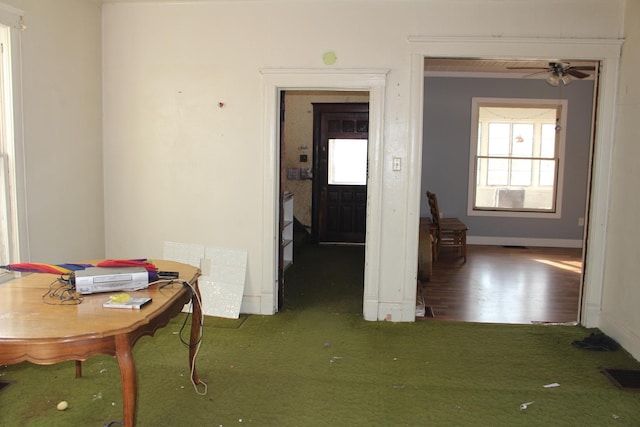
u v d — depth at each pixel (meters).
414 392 2.83
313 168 7.49
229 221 4.09
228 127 4.01
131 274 2.22
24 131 3.15
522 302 4.71
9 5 2.96
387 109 3.85
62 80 3.54
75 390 2.78
